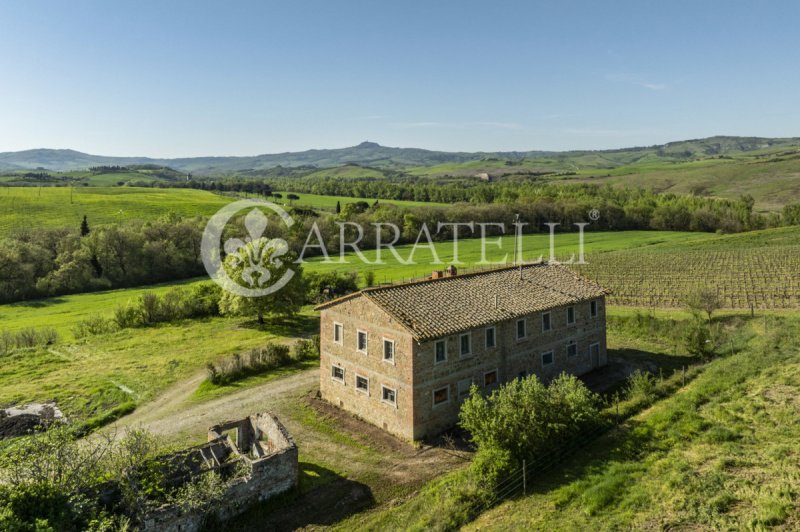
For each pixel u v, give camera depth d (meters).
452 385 29.69
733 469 20.36
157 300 63.16
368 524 20.30
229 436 27.02
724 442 22.81
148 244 97.94
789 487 18.42
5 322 67.56
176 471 22.67
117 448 26.05
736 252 93.94
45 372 43.09
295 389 36.97
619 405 29.66
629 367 39.66
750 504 17.77
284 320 61.09
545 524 18.05
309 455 26.77
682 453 22.41
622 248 109.94
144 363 44.91
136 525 19.00
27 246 91.75
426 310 30.33
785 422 24.20
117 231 97.69
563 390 25.02
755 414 25.55
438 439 28.14
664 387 31.98
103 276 92.62
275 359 42.50
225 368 39.78
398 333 28.44
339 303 33.03
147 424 31.94
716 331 44.88
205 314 64.94
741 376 31.38
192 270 103.62
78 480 19.23
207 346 50.16
